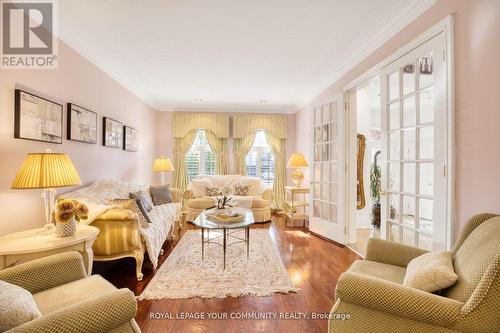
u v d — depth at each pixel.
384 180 2.61
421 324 1.13
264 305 2.06
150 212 3.48
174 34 2.67
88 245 1.96
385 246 1.86
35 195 2.28
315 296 2.20
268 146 6.30
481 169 1.63
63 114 2.63
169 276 2.54
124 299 1.13
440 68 1.93
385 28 2.51
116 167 3.91
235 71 3.76
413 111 2.26
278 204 6.16
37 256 1.71
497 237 1.17
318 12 2.28
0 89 1.96
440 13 1.94
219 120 6.04
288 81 4.20
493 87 1.55
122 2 2.12
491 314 1.00
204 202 4.84
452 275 1.17
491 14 1.56
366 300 1.20
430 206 2.10
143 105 5.13
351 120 3.60
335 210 3.77
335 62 3.41
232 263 2.86
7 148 2.00
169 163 5.13
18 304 1.01
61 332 0.96
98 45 2.91
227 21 2.42
